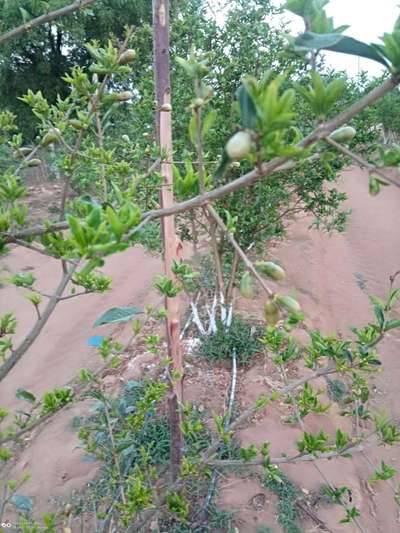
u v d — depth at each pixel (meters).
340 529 1.27
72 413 1.71
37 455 1.54
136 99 1.82
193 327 2.26
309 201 1.97
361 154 1.74
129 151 1.35
